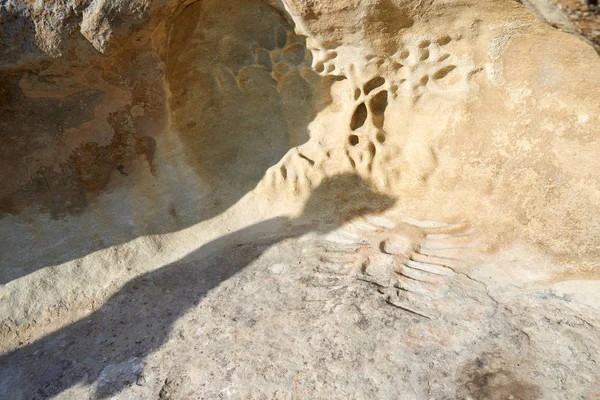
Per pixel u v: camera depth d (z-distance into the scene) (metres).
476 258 2.35
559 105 2.21
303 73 2.71
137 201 2.76
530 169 2.32
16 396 2.21
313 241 2.68
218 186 2.89
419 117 2.61
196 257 2.73
